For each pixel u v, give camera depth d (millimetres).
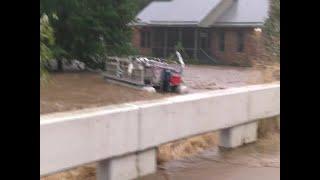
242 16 53062
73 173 9727
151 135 9938
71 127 8375
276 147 12891
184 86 26141
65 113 8891
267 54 42844
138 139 9664
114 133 9148
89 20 34500
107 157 9062
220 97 11797
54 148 8148
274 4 44875
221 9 54938
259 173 10562
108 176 9344
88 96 21781
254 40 48438
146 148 9867
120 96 22625
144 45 58594
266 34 44719
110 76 28391
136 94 23766
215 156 11938
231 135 12484
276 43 42656
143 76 25625
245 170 10781
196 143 12539
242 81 32438
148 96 23359
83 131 8570
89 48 35062
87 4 35188
